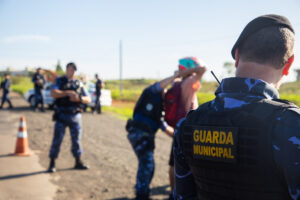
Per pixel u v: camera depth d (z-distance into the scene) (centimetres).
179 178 117
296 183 79
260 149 86
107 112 1427
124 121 1095
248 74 101
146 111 326
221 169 95
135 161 557
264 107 91
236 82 102
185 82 311
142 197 332
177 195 118
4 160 521
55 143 474
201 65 311
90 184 427
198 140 105
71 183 426
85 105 1308
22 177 439
